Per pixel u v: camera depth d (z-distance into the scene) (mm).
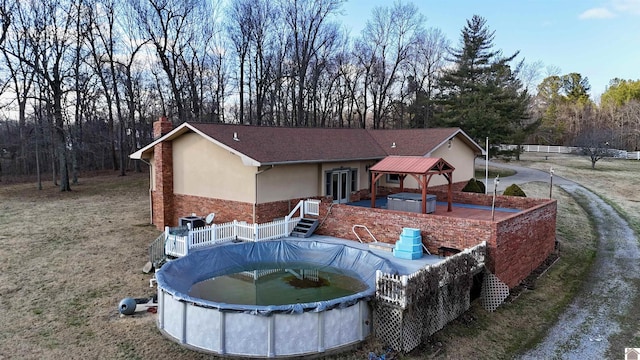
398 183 24016
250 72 44594
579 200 30641
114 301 12602
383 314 10438
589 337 11352
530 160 53938
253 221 17500
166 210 20656
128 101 42094
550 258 17859
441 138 24375
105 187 34375
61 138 32594
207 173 19234
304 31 44594
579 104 75000
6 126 41875
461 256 12031
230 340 9594
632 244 20438
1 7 32219
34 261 16078
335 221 17266
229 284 13367
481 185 25766
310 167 19828
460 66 44031
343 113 56500
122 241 18828
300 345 9656
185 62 39469
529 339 11227
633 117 64500
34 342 10117
